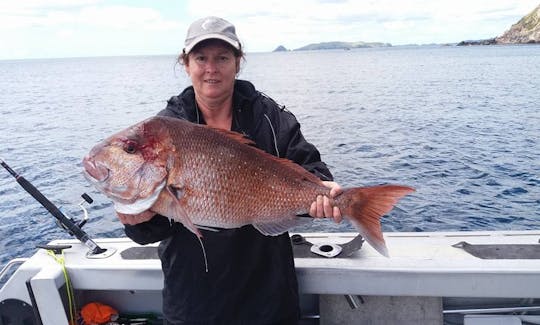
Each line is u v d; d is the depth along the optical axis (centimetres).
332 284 275
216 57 232
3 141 1597
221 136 218
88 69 11244
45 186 965
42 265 296
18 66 16812
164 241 246
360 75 5238
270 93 3045
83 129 1870
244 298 240
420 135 1464
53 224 755
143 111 2462
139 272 289
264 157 223
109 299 321
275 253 242
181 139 211
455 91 3100
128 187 210
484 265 266
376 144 1312
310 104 2406
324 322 296
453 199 810
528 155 1147
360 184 913
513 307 288
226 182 214
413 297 286
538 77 4188
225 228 225
